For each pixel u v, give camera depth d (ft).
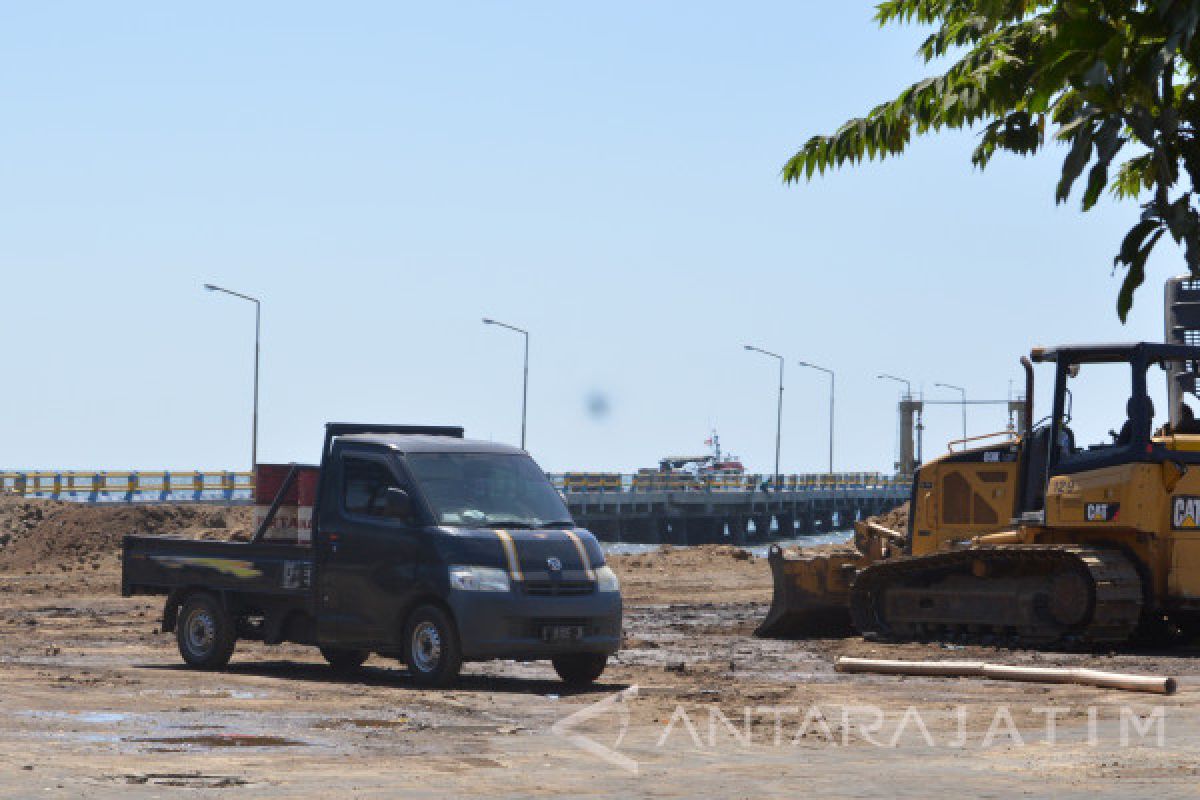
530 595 117.80
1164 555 147.64
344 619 124.36
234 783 70.08
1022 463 159.33
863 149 49.88
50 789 66.44
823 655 151.64
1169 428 149.38
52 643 161.07
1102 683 116.06
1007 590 156.35
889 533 176.24
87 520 389.80
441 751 83.05
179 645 136.15
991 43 38.78
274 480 135.85
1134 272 28.53
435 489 122.31
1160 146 27.71
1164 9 26.63
